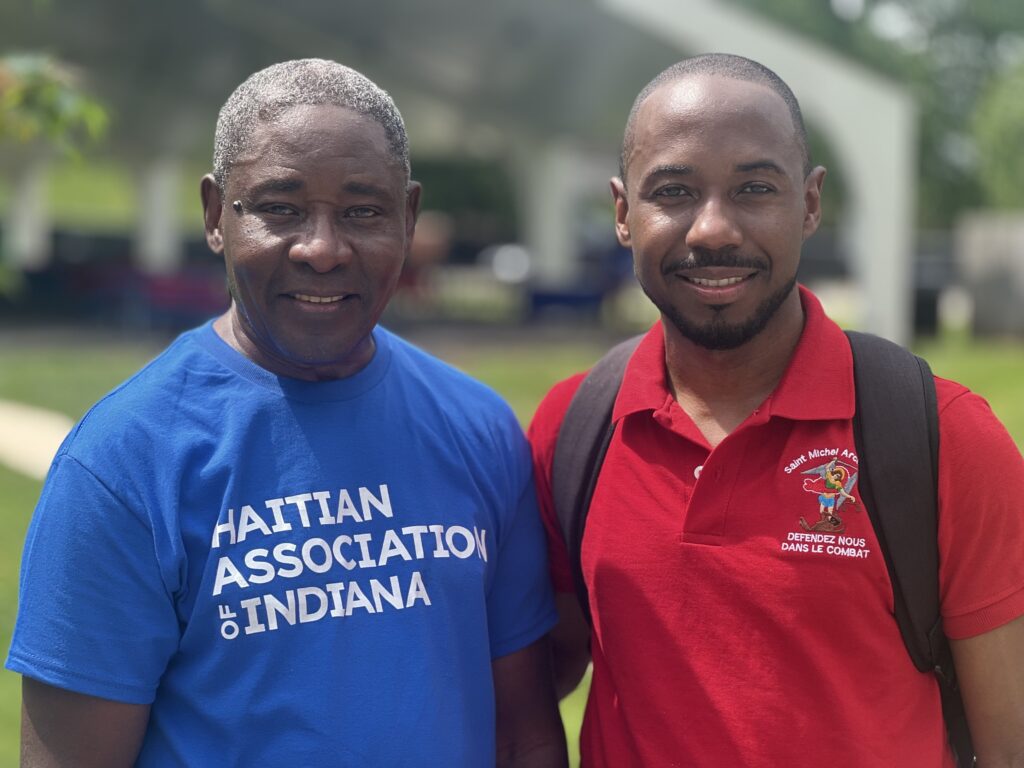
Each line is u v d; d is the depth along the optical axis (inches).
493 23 522.6
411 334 610.5
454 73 628.7
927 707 82.9
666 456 84.9
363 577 78.3
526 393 427.2
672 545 82.7
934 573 80.0
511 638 88.1
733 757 80.4
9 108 162.1
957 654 82.1
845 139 499.5
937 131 1133.1
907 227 504.7
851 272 883.4
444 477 83.5
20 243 948.0
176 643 76.4
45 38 538.6
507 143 773.3
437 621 79.7
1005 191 771.4
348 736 75.9
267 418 80.1
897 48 1165.1
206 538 76.3
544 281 740.0
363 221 79.0
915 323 639.1
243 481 78.0
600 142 733.3
